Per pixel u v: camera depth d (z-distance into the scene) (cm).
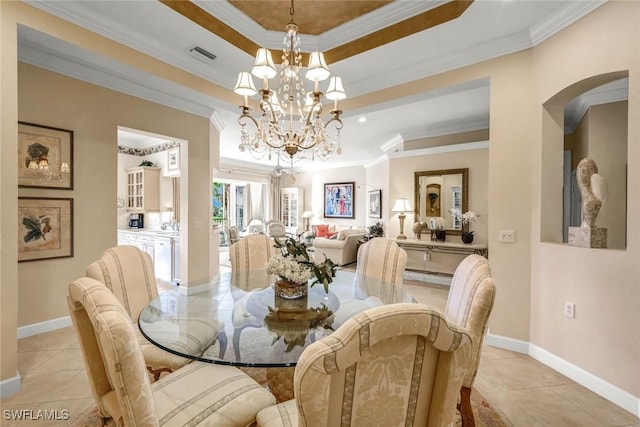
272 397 137
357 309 191
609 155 363
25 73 280
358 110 373
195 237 436
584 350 221
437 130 569
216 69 337
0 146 199
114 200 343
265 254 332
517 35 263
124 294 195
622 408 196
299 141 248
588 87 232
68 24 236
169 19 251
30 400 198
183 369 152
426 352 81
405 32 262
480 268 162
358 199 900
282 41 285
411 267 545
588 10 217
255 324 171
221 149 761
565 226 465
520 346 270
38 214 292
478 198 511
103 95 333
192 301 215
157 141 629
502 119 276
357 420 80
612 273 205
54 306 304
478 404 198
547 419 185
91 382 125
